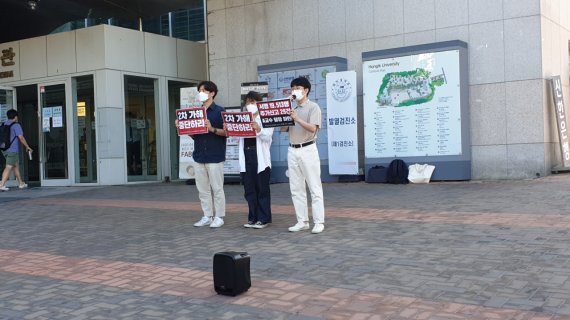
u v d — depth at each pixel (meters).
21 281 5.48
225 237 7.10
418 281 4.82
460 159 11.98
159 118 16.08
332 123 13.05
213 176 7.83
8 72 16.34
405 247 6.04
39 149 15.89
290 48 14.62
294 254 5.99
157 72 15.99
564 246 5.72
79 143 15.27
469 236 6.39
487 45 12.16
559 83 11.84
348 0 13.77
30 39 15.91
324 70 13.42
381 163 12.70
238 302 4.49
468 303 4.21
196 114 7.59
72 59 15.16
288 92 13.88
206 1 16.05
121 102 15.01
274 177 14.02
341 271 5.24
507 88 11.98
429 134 12.21
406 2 13.04
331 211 8.71
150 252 6.48
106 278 5.43
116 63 14.90
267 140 7.54
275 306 4.36
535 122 11.73
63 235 7.85
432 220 7.48
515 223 6.96
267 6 14.93
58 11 17.12
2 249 7.06
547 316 3.86
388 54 12.55
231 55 15.52
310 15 14.30
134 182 15.37
